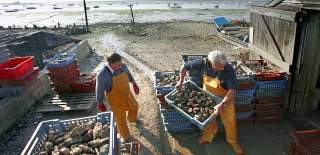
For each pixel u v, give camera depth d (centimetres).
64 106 793
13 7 5300
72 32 2039
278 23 661
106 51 1467
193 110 525
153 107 780
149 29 2136
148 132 656
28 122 733
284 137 609
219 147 586
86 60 1303
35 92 834
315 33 566
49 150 381
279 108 648
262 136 617
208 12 3175
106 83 532
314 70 600
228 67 499
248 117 652
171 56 1319
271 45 707
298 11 572
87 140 409
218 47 1488
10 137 666
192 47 1498
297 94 626
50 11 4091
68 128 434
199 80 621
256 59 813
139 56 1336
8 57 779
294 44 600
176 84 627
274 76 610
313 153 461
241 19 2598
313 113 650
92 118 450
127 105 595
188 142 610
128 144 549
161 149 591
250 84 607
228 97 490
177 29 2103
